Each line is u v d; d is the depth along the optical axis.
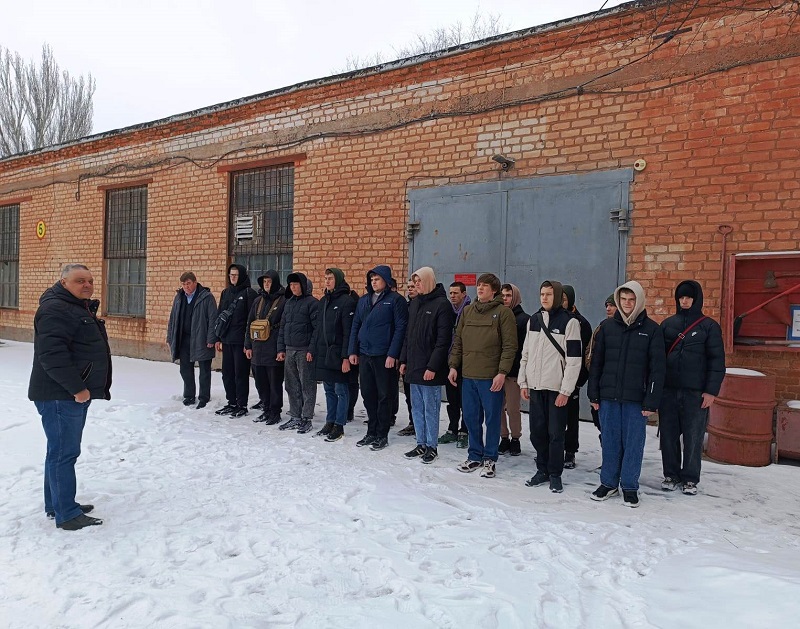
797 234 5.55
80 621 2.69
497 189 7.28
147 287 11.20
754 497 4.44
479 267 7.43
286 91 9.15
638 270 6.38
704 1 5.91
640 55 6.35
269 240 9.61
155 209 11.05
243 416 6.91
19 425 6.10
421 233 7.90
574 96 6.76
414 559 3.29
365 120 8.40
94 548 3.45
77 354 3.75
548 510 4.10
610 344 4.39
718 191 5.94
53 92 25.97
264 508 4.07
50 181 12.94
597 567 3.20
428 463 5.17
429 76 7.81
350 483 4.59
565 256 6.83
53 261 12.96
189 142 10.49
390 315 5.58
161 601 2.83
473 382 4.95
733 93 5.86
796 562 3.21
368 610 2.77
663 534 3.69
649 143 6.31
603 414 4.40
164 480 4.66
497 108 7.28
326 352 5.84
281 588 2.98
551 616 2.71
